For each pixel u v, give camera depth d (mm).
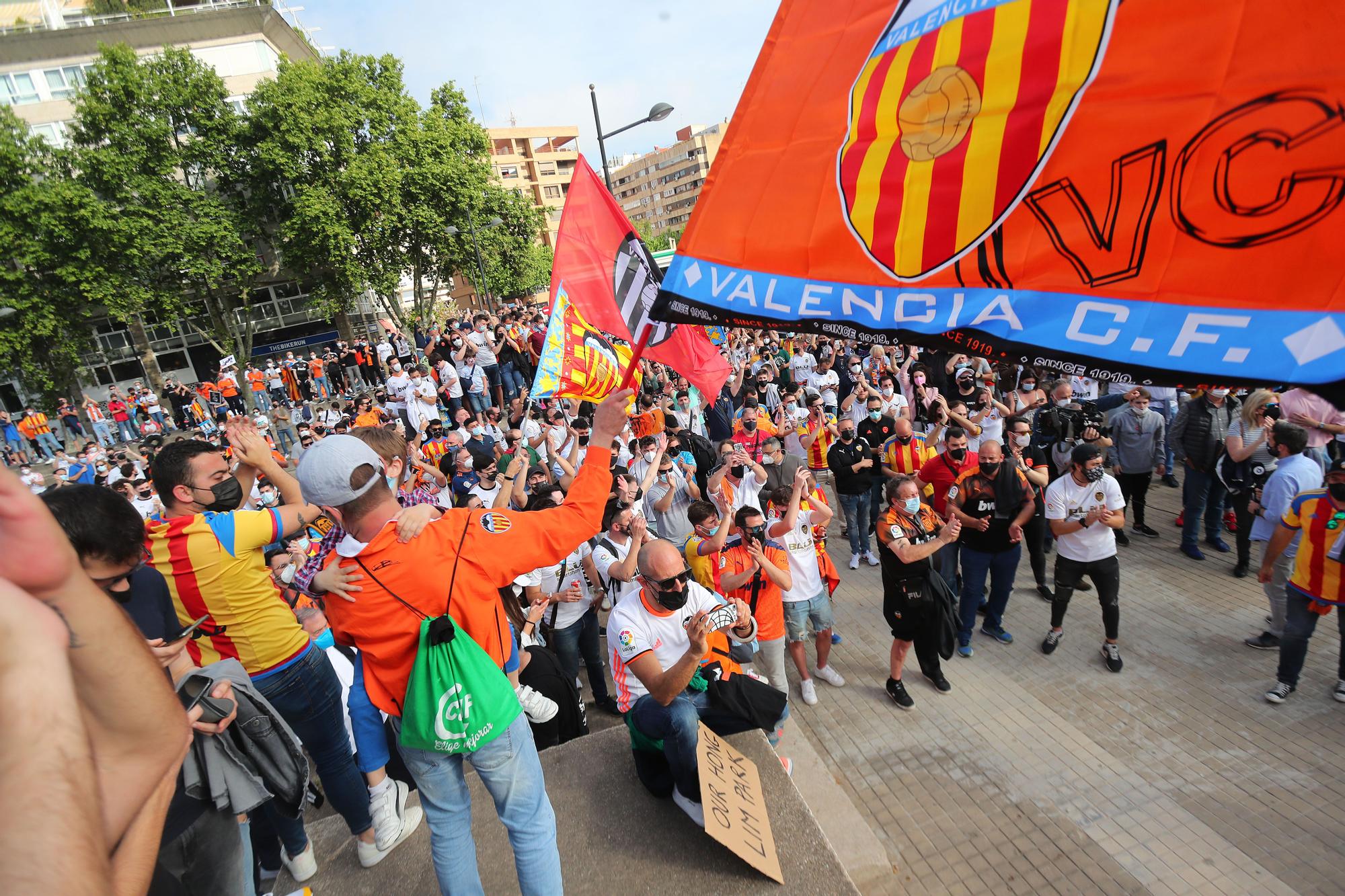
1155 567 7574
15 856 549
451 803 2035
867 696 5992
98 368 32969
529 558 1927
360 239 30328
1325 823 4184
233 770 2195
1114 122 1286
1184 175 1209
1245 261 1150
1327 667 5629
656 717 2918
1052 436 8297
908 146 1615
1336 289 1063
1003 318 1461
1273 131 1107
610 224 5496
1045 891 4004
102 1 24812
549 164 86625
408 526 1853
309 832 3229
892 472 8320
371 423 13859
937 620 5562
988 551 6230
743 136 2021
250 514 2787
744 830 2689
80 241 23922
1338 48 1046
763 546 5242
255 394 24000
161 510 9195
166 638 2389
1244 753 4816
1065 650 6285
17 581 729
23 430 21266
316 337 38062
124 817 800
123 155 24922
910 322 1619
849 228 1751
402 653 1882
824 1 1863
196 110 26328
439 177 31688
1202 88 1180
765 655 5277
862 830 4277
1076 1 1330
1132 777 4742
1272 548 5438
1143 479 8164
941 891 4055
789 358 17031
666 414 10047
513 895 2656
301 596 4289
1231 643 6059
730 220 2031
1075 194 1347
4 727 598
